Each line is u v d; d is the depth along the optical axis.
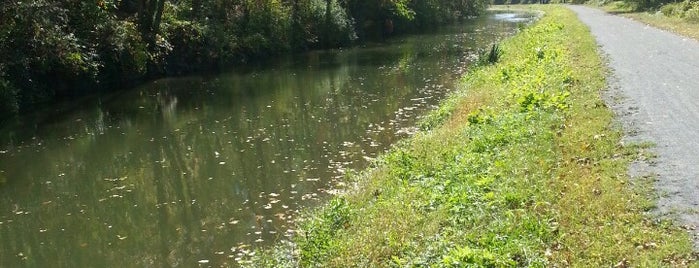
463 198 8.12
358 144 14.14
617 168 8.14
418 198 8.77
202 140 15.57
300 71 28.30
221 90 23.66
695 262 5.55
